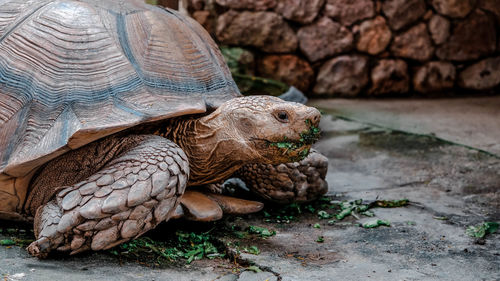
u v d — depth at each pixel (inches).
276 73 104.0
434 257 52.9
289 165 58.7
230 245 53.2
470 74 107.9
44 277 47.5
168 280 48.7
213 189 57.3
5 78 52.3
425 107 97.3
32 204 52.6
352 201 61.5
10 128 51.2
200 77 55.0
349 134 79.0
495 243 54.8
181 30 56.3
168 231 54.7
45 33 53.4
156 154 50.6
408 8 103.3
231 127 52.7
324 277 50.0
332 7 102.0
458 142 74.4
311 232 56.2
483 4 106.1
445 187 64.3
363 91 106.3
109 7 55.3
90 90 52.0
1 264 48.4
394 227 57.0
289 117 51.8
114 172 50.1
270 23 101.7
